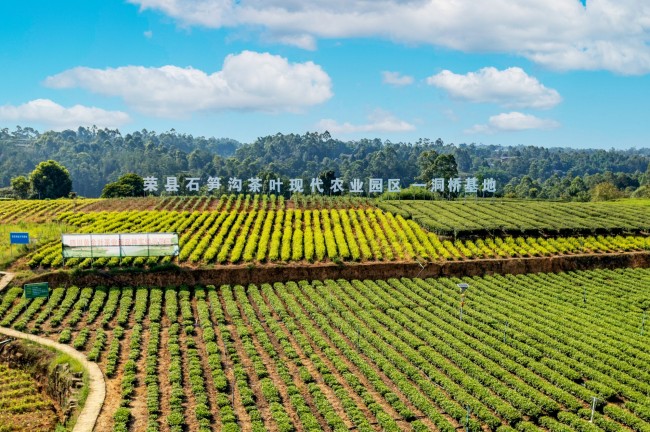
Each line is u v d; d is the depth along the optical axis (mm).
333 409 39875
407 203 107188
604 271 78375
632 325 57625
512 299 64750
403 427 38625
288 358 49250
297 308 60375
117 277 68375
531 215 98625
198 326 57250
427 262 76438
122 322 57375
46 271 68312
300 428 38312
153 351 49688
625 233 93125
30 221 93688
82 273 67875
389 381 45156
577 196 173250
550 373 45469
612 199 155250
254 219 94562
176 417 38531
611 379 44500
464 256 79625
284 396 42656
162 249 70625
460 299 64062
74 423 39062
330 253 76375
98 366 47562
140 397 42469
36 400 46375
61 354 49969
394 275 74688
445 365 46781
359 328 54594
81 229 85688
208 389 43594
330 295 64688
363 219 94312
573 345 51344
